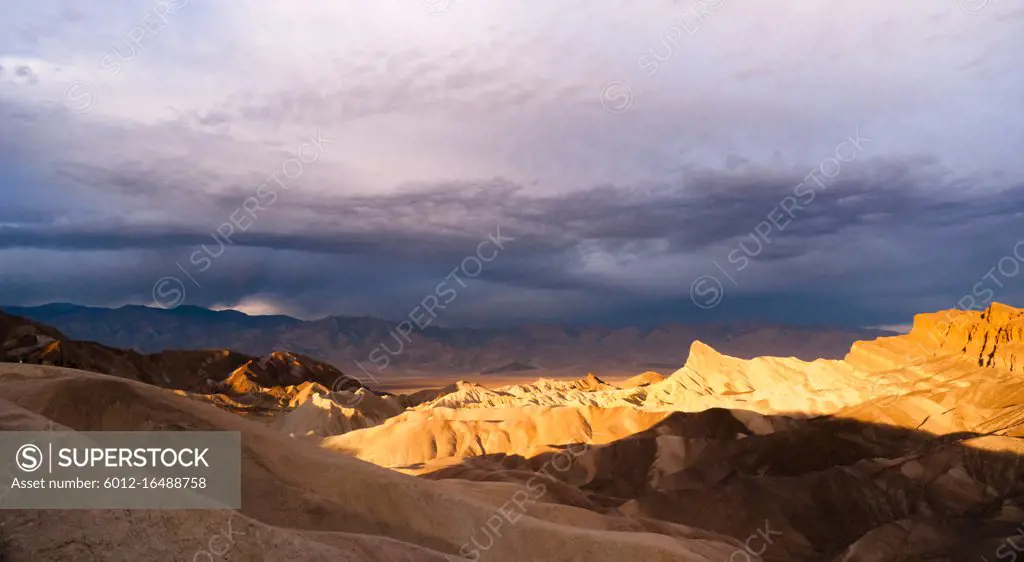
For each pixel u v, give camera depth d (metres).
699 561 33.31
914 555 54.38
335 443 90.50
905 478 68.50
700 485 75.50
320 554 18.31
